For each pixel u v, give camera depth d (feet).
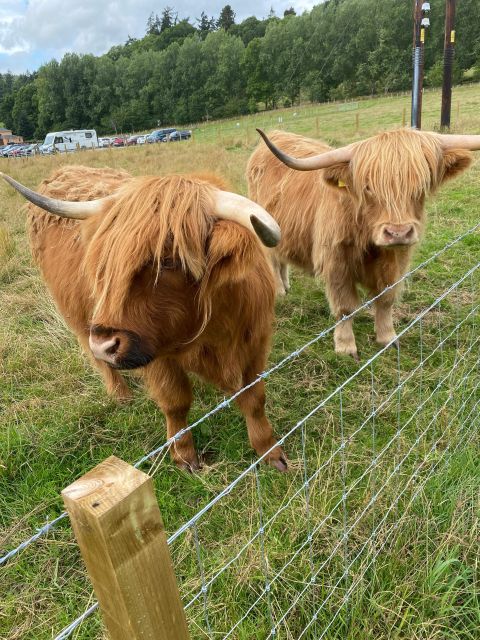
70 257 9.75
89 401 11.09
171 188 6.03
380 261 11.11
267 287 8.21
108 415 10.72
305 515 7.38
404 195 9.26
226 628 6.23
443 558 6.72
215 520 7.88
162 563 3.26
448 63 43.50
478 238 17.43
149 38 330.54
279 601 6.51
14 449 9.79
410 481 7.52
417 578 6.49
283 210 13.83
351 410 10.10
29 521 8.29
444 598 6.18
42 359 12.72
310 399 10.62
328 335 13.23
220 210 6.01
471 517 7.13
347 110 117.50
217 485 8.55
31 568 7.55
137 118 237.86
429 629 6.08
